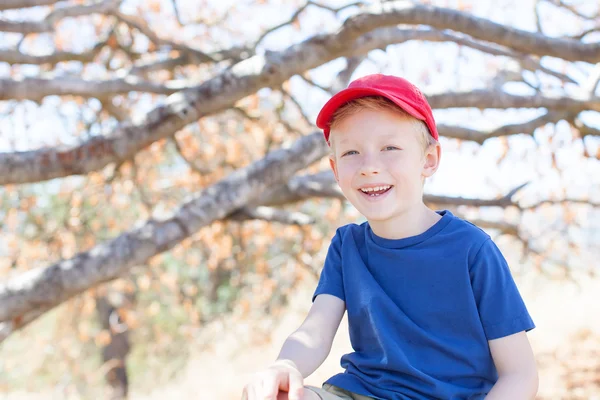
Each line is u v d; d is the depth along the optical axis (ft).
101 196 25.49
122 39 22.85
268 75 12.64
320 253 24.08
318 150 13.76
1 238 25.55
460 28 11.41
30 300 12.00
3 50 17.60
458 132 17.44
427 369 5.30
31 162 12.50
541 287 35.37
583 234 23.31
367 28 11.82
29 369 44.14
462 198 20.43
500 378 5.24
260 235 26.22
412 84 5.62
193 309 31.58
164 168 26.55
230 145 24.61
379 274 5.70
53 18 16.66
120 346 44.29
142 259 12.53
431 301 5.43
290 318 34.99
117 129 13.01
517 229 22.25
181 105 13.03
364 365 5.57
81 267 12.25
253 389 4.58
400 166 5.36
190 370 35.94
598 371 22.36
